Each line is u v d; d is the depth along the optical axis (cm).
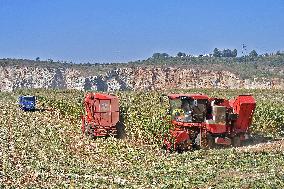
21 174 2420
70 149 3053
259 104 4941
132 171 2466
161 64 17950
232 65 17775
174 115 3055
